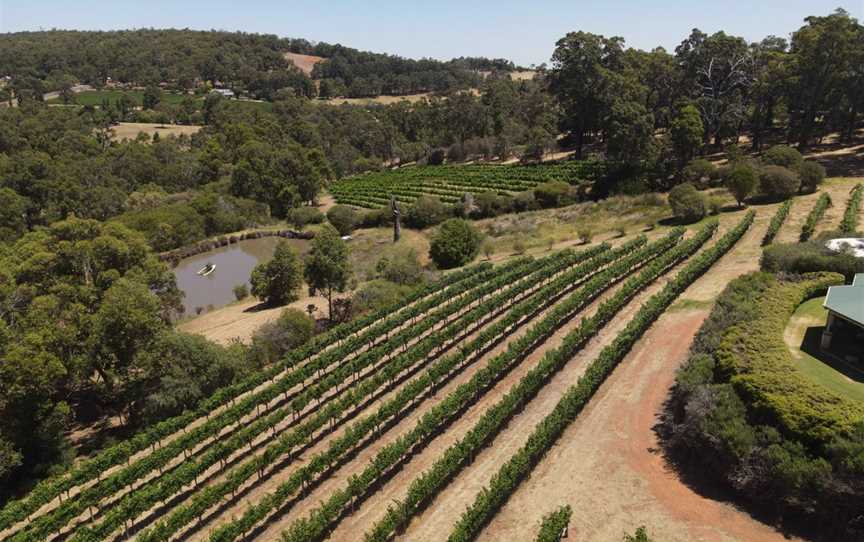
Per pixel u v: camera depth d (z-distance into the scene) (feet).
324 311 170.91
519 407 105.50
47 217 304.09
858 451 67.97
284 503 88.69
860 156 244.83
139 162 376.07
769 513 73.87
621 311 137.90
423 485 81.30
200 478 98.58
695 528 72.84
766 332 96.43
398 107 569.23
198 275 244.42
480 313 141.08
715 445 79.05
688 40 298.56
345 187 407.03
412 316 150.20
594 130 390.01
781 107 314.14
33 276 130.52
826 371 88.94
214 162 395.75
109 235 143.95
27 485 99.14
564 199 267.39
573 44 321.32
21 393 98.58
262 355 137.28
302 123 499.10
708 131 289.74
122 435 115.85
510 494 83.10
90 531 81.05
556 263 170.09
